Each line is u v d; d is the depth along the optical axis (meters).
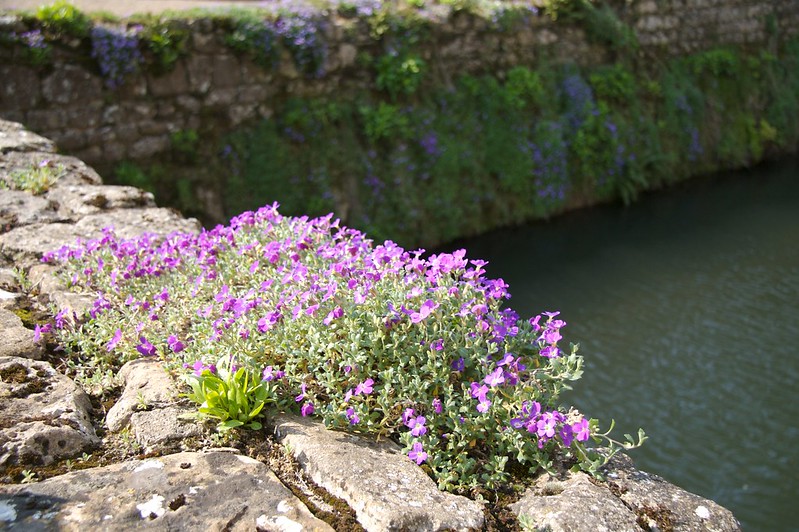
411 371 2.47
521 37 11.13
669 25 13.10
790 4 15.16
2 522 1.82
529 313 8.45
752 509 5.48
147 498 1.94
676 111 12.86
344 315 2.53
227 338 2.58
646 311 8.49
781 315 8.36
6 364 2.56
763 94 14.35
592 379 7.11
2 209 4.10
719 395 6.86
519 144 10.84
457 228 10.34
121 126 8.37
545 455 2.22
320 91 9.55
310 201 9.36
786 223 11.27
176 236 3.41
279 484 2.03
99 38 8.08
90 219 4.04
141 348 2.67
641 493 2.11
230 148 9.01
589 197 11.66
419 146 10.10
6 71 7.71
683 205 11.97
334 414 2.30
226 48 8.88
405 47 9.97
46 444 2.18
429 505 1.96
